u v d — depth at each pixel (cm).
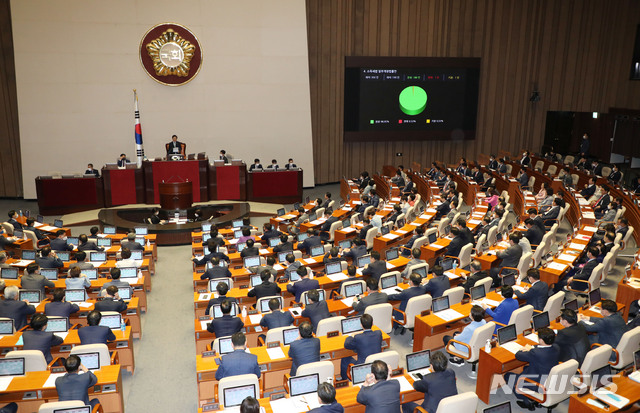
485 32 2538
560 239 1605
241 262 1276
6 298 896
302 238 1373
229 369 667
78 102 2109
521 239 1241
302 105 2342
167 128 2205
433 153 2656
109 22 2083
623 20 2547
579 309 933
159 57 2131
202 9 2155
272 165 2108
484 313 801
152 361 933
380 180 2311
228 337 759
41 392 686
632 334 743
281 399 633
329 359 777
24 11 2016
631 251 1488
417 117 2473
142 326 1072
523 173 2084
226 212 1855
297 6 2255
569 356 750
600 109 2677
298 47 2288
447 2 2462
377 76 2394
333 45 2369
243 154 2309
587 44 2617
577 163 2336
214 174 2000
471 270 1038
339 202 2197
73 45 2069
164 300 1209
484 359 761
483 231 1388
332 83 2408
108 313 867
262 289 956
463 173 2308
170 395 827
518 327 829
